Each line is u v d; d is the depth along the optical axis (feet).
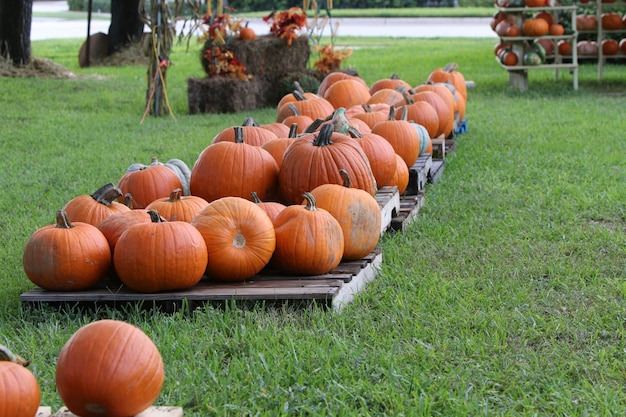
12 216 23.98
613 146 32.58
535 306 16.33
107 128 39.60
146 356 10.60
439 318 15.58
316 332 14.79
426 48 82.94
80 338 10.55
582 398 12.44
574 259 19.27
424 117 28.78
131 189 20.21
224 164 19.38
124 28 69.46
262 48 46.88
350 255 17.90
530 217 22.88
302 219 16.88
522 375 13.20
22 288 17.62
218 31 45.09
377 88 33.65
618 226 21.81
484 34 106.01
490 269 18.47
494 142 34.40
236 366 13.44
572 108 43.39
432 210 23.82
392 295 16.87
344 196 17.83
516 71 51.85
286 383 13.00
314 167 19.01
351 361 13.66
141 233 15.92
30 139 36.63
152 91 42.93
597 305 16.24
